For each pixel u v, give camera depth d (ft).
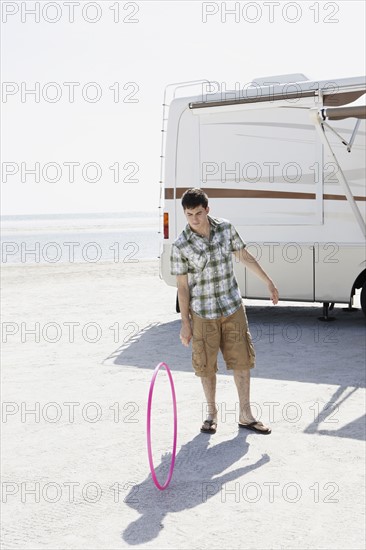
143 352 26.08
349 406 18.20
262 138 29.07
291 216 28.86
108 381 21.89
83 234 231.71
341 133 27.66
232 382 21.21
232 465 14.39
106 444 15.99
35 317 35.55
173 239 30.60
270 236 29.35
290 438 15.88
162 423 17.39
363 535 11.17
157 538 11.32
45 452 15.64
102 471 14.39
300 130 28.30
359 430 16.25
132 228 297.74
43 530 11.79
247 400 16.63
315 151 28.14
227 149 29.73
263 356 24.52
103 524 11.93
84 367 23.95
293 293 29.17
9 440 16.53
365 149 27.30
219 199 30.14
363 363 23.02
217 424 17.03
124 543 11.19
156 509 12.46
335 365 22.82
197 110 29.37
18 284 50.80
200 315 16.11
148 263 69.67
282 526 11.59
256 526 11.62
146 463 14.74
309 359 23.82
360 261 27.84
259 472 13.96
